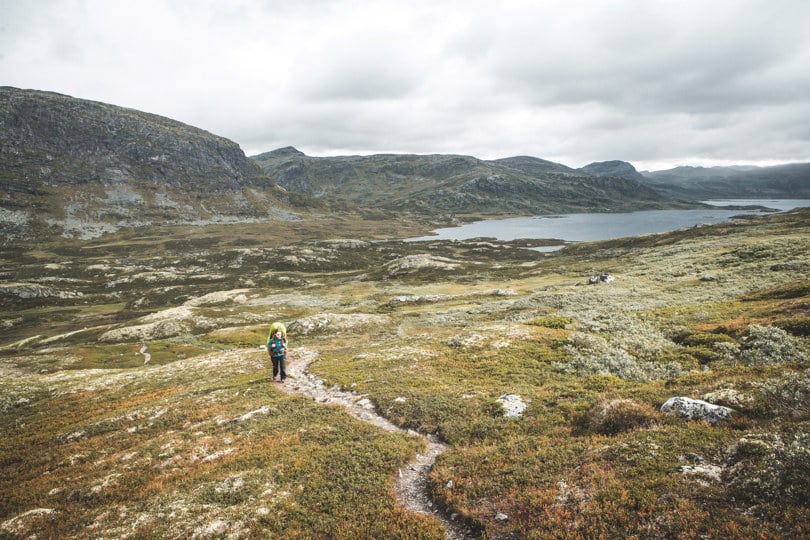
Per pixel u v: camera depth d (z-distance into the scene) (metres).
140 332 105.69
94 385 46.91
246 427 24.39
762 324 35.00
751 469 11.54
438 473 16.75
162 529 14.38
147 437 25.88
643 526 10.73
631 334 41.53
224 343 80.38
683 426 15.80
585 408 21.58
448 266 182.50
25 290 181.00
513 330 46.53
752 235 116.88
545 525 11.91
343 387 33.00
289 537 13.58
